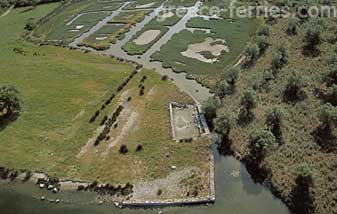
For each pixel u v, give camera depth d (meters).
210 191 67.62
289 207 63.44
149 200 67.25
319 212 61.22
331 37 104.31
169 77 104.38
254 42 114.19
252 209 63.91
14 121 90.00
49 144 82.62
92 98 96.69
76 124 87.81
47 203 68.88
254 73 97.75
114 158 77.31
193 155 76.38
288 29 113.69
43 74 109.94
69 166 76.50
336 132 73.81
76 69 111.38
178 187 69.50
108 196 69.12
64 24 147.25
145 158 76.62
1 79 108.88
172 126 84.44
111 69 110.12
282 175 68.00
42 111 92.81
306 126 77.12
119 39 129.38
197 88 98.62
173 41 122.94
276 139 75.25
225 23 131.25
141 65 110.88
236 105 87.19
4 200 70.31
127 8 154.00
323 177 66.19
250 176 70.31
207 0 150.62
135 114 89.50
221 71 104.69
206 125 83.62
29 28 146.00
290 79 87.25
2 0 173.25
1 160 79.31
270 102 86.25
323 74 89.75
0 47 132.62
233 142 77.75
